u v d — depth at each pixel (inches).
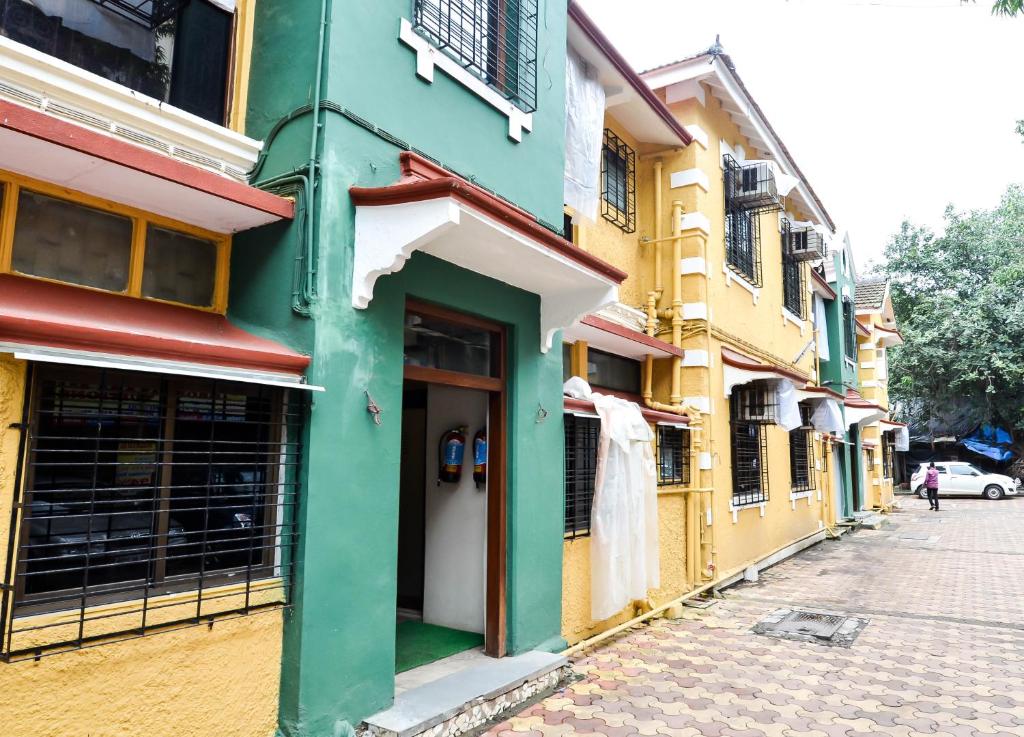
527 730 182.7
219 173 165.3
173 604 132.3
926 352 1149.7
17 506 114.1
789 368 544.4
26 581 119.4
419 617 251.1
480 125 209.0
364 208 166.6
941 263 1213.1
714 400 386.9
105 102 140.6
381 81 176.2
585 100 300.4
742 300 449.4
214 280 166.7
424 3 191.3
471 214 161.5
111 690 122.6
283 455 152.3
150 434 137.6
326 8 165.2
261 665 145.6
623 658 249.8
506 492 219.8
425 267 188.1
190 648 134.0
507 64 227.5
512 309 221.5
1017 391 1136.8
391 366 175.6
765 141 468.1
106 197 143.3
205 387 145.1
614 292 220.5
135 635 125.6
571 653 238.4
